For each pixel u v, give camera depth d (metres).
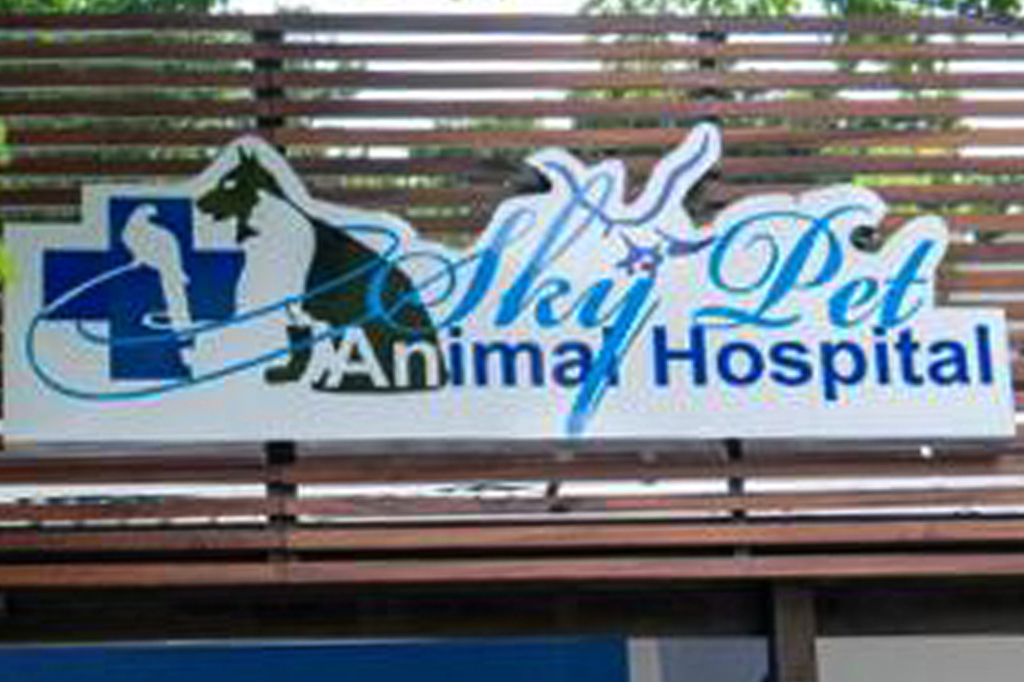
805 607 10.55
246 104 10.85
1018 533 10.51
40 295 10.46
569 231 10.73
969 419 10.69
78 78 10.86
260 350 10.52
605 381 10.59
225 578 10.23
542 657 12.76
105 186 10.59
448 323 10.59
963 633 10.73
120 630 10.45
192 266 10.57
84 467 10.39
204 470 10.43
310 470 10.47
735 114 11.04
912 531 10.48
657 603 10.66
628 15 11.12
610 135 10.95
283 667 12.68
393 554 10.43
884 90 11.17
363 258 10.64
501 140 10.89
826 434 10.62
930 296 10.79
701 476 10.58
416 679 12.66
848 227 10.84
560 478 10.54
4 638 10.39
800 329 10.71
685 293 10.70
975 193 11.02
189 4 15.26
